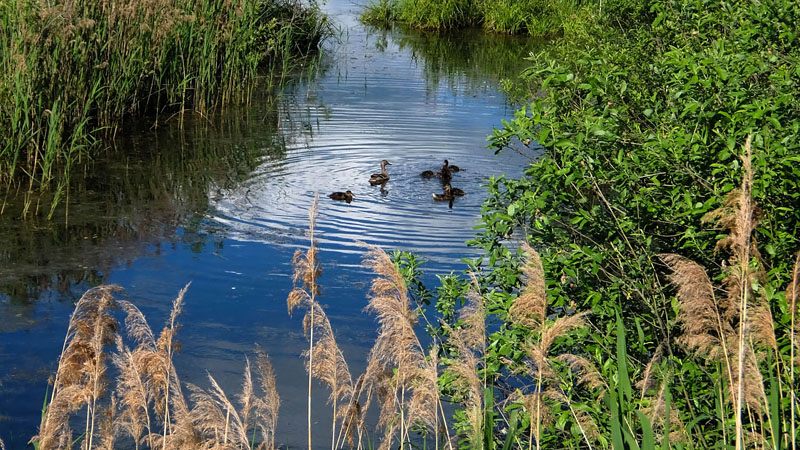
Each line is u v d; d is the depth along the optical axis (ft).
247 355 31.37
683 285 15.30
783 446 15.75
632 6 48.19
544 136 24.48
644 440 14.40
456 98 76.23
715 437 19.11
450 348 22.77
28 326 33.27
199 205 47.78
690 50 31.14
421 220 45.68
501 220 26.09
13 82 52.31
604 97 26.94
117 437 25.94
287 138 62.44
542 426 18.35
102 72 61.05
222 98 72.69
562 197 24.67
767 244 20.34
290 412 27.91
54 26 54.65
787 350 19.04
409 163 56.39
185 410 18.26
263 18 92.73
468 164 56.29
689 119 24.90
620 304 22.56
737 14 31.76
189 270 38.68
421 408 18.12
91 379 18.84
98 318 19.04
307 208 47.47
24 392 28.78
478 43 113.29
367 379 20.16
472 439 18.40
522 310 16.39
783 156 20.98
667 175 24.09
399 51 104.63
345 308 35.14
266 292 36.65
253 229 44.09
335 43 107.76
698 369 19.83
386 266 18.29
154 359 18.93
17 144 50.78
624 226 22.97
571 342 21.34
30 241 41.70
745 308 13.69
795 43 28.50
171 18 66.59
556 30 120.57
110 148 58.54
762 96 24.73
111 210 46.57
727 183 21.58
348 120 67.67
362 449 25.99
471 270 25.23
